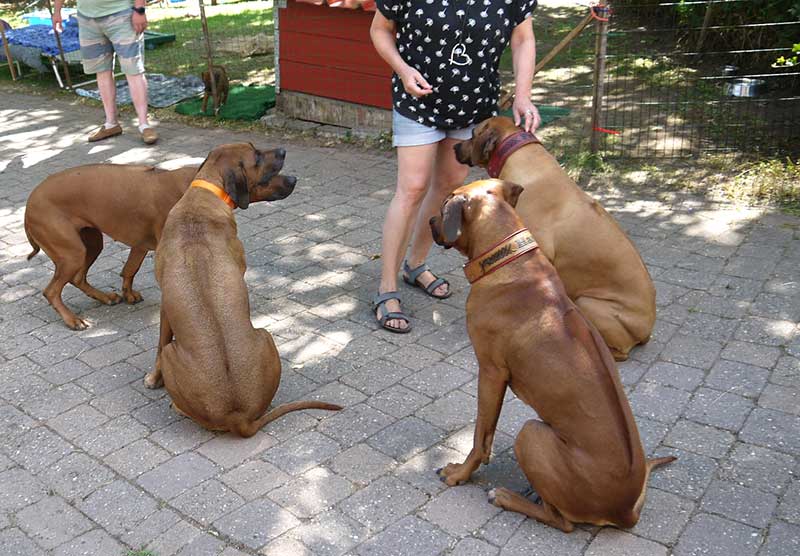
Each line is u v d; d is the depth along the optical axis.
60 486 3.24
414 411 3.69
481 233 3.00
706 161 6.75
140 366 4.15
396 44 4.24
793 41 8.45
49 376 4.07
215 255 3.54
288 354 4.22
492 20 4.05
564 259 3.96
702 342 4.16
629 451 2.66
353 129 8.10
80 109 9.67
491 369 3.02
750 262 4.98
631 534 2.88
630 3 12.04
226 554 2.84
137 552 2.86
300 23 8.09
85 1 7.79
